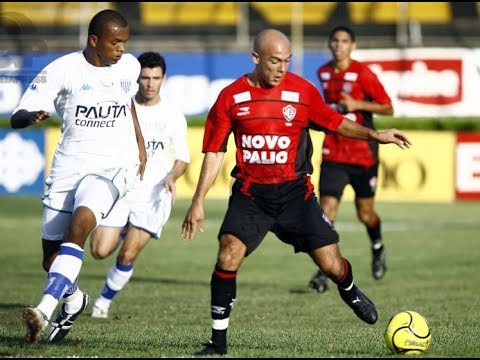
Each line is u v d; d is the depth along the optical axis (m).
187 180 85.44
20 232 64.88
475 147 83.38
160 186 33.31
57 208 24.64
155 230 32.97
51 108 24.84
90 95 24.05
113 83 24.27
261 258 54.34
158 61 33.25
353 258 53.19
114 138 24.59
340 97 41.50
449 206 82.69
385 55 91.44
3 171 87.06
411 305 35.91
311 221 22.52
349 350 22.83
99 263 52.22
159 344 24.28
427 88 90.94
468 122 88.31
